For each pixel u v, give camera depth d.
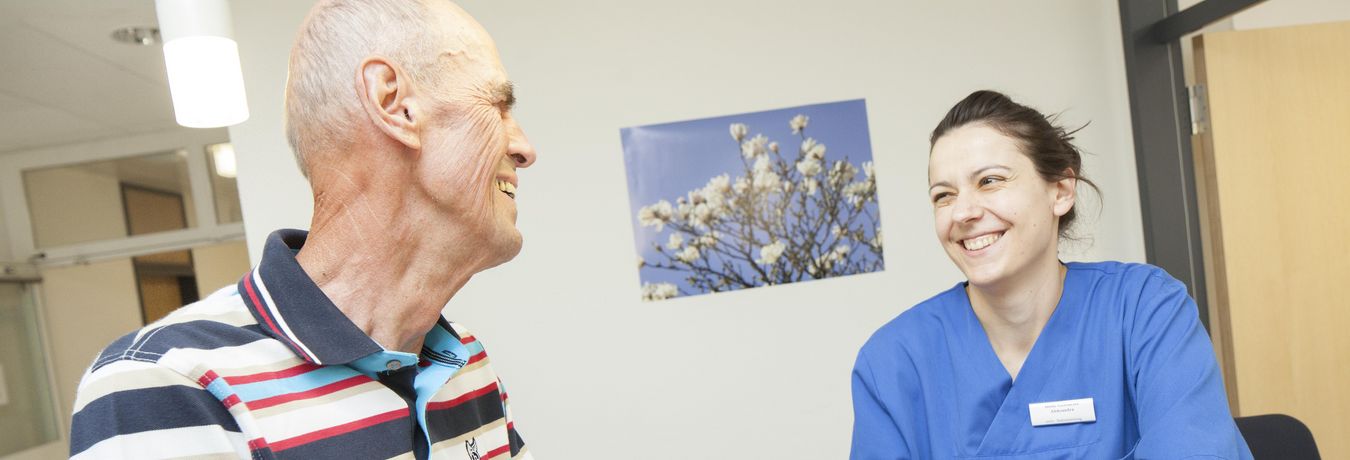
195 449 0.60
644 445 3.05
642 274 3.05
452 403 0.82
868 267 3.06
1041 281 1.32
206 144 5.24
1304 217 2.30
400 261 0.71
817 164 3.05
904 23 3.06
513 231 0.76
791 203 3.05
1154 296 1.29
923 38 3.06
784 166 3.05
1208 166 2.72
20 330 5.26
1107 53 3.05
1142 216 2.94
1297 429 1.50
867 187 3.05
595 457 3.04
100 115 4.75
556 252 3.04
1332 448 2.29
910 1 3.06
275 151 2.93
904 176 3.05
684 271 3.05
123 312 5.97
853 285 3.06
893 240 3.06
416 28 0.70
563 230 3.04
